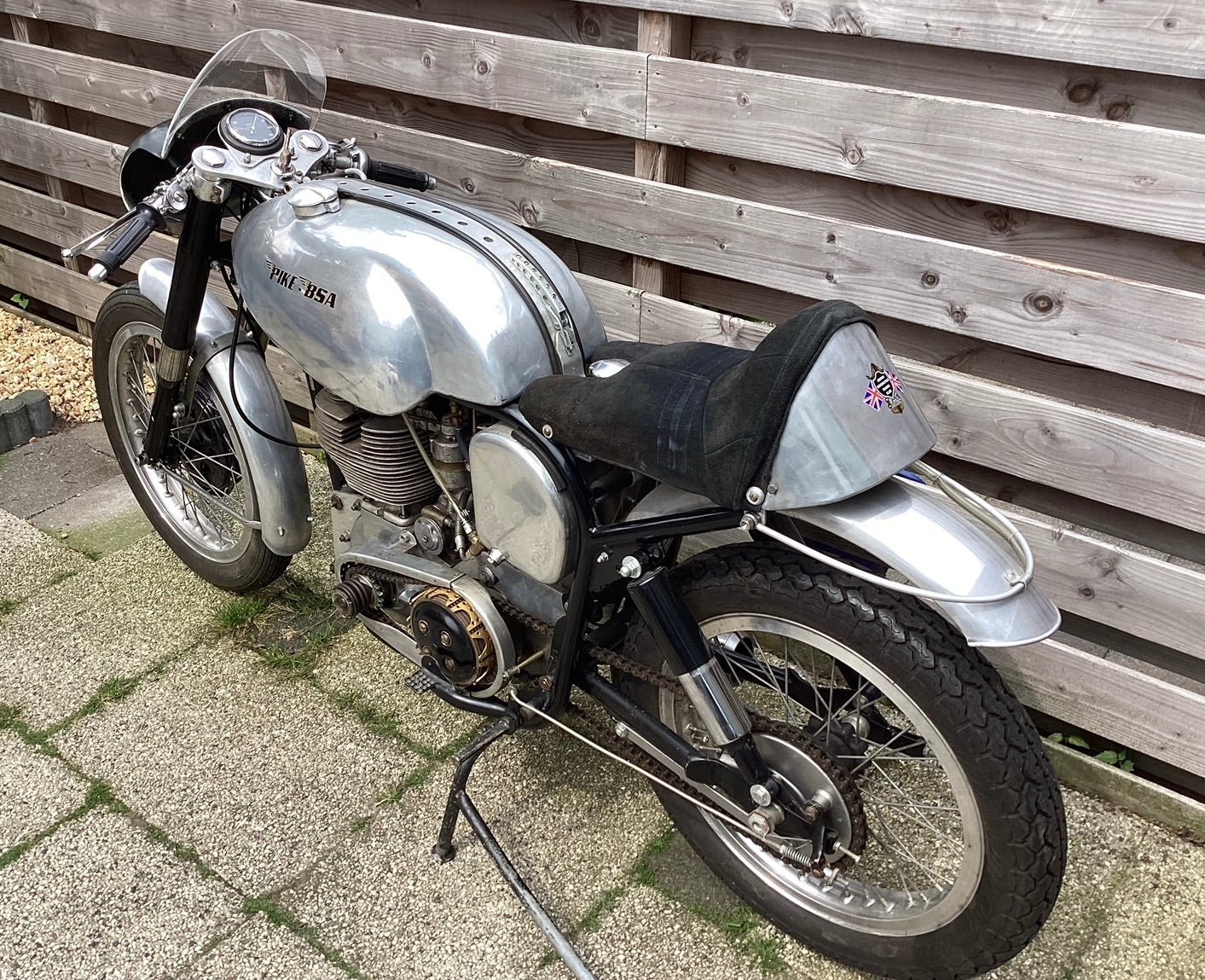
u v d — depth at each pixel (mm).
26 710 2275
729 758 1639
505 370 1659
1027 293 1871
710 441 1450
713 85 2045
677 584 1676
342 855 1953
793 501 1405
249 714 2273
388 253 1707
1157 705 2004
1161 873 1939
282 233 1820
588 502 1647
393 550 1991
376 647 2471
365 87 2742
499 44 2303
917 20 1787
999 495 2188
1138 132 1661
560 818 2035
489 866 1935
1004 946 1555
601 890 1901
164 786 2096
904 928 1655
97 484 3115
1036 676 2139
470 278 1678
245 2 2721
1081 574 2018
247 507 2367
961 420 2055
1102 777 2092
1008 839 1457
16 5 3344
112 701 2303
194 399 2398
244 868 1926
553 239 2607
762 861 1819
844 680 1786
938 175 1869
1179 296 1725
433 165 2598
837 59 1993
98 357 2531
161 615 2561
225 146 1908
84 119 3562
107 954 1770
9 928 1811
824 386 1378
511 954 1779
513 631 1908
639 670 1751
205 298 2307
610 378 1606
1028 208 1805
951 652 1459
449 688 1946
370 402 1768
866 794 1906
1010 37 1714
